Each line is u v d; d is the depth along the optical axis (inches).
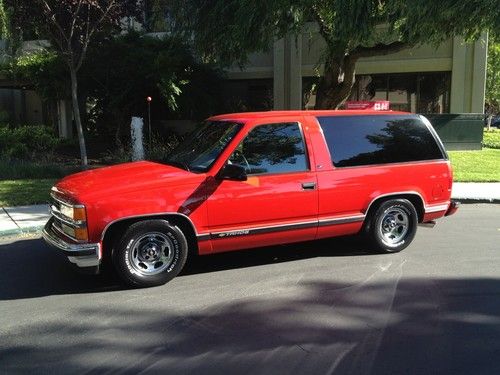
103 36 571.2
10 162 568.7
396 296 208.4
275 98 876.6
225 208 224.8
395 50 569.9
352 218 253.9
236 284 224.2
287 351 161.3
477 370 149.1
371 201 256.7
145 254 219.1
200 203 220.4
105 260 220.2
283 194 235.0
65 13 497.7
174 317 189.0
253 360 155.6
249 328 178.5
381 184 257.6
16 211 372.5
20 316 191.9
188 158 240.2
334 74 606.5
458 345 164.9
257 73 890.7
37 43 759.1
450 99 817.5
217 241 227.1
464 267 247.4
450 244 290.5
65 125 898.1
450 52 807.7
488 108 1722.4
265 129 236.5
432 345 164.9
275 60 866.8
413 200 274.4
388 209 264.5
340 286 220.5
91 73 709.3
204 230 223.5
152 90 746.2
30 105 1130.7
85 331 177.9
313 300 204.4
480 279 229.5
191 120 828.6
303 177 239.3
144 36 754.2
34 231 324.2
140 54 701.3
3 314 194.1
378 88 855.7
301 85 868.0
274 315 189.8
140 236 215.2
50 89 760.3
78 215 205.8
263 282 226.5
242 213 228.2
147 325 182.1
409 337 170.7
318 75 820.6
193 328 179.2
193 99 759.7
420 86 838.5
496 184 506.3
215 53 574.2
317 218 245.3
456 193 457.7
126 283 217.8
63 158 674.8
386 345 165.0
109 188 210.4
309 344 165.9
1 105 1147.9
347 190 249.6
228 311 193.9
